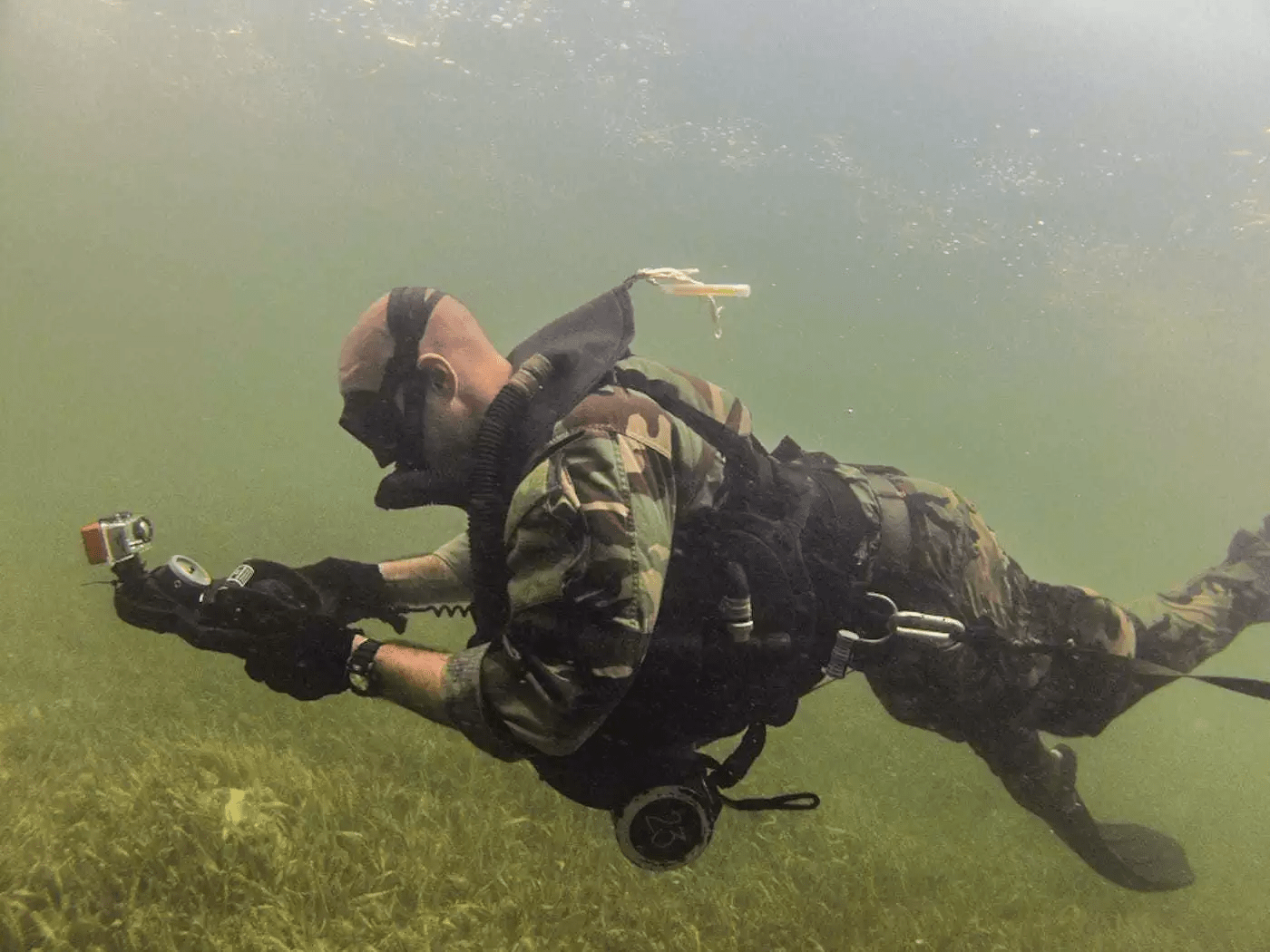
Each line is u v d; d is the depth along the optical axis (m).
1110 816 4.02
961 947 2.56
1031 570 9.73
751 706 2.06
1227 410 15.91
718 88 13.00
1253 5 10.51
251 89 13.27
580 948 2.25
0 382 11.15
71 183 15.47
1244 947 2.99
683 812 2.04
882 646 2.23
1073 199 12.57
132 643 3.89
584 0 12.68
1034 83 11.70
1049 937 2.71
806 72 12.60
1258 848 3.96
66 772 2.74
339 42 12.78
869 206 13.69
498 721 1.79
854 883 2.81
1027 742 2.79
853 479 2.36
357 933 2.14
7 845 2.26
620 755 2.01
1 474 7.44
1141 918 3.00
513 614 1.80
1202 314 13.45
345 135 14.03
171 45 12.88
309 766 2.87
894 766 3.90
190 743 2.91
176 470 8.21
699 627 1.97
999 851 3.31
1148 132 11.77
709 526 1.97
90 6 12.46
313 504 6.86
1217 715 5.93
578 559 1.71
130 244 17.47
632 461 1.79
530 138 13.79
